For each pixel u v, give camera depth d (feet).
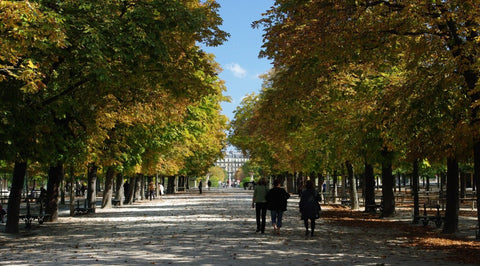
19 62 48.16
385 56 53.78
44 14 43.57
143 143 100.78
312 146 104.78
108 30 52.49
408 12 45.37
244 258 39.58
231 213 100.73
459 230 62.69
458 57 43.65
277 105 66.03
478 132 40.83
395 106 53.93
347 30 49.80
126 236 57.52
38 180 206.39
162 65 55.67
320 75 57.00
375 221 77.97
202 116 126.31
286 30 55.11
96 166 104.27
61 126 61.93
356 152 82.58
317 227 68.23
